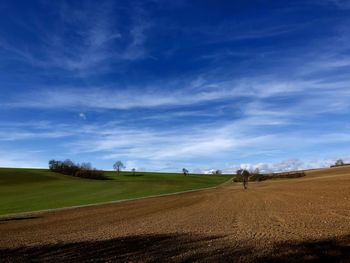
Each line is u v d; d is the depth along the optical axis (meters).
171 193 68.06
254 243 12.41
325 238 12.48
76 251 12.93
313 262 9.59
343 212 20.39
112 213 30.48
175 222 20.72
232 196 46.91
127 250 12.57
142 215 27.11
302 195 37.72
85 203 48.47
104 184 96.44
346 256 9.95
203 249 11.93
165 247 12.73
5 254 13.09
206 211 27.14
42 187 86.00
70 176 119.69
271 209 25.08
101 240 15.17
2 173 108.75
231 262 9.98
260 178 112.12
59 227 21.66
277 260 9.91
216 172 168.38
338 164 130.62
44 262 11.37
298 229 14.98
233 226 17.36
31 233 19.30
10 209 42.56
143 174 155.50
